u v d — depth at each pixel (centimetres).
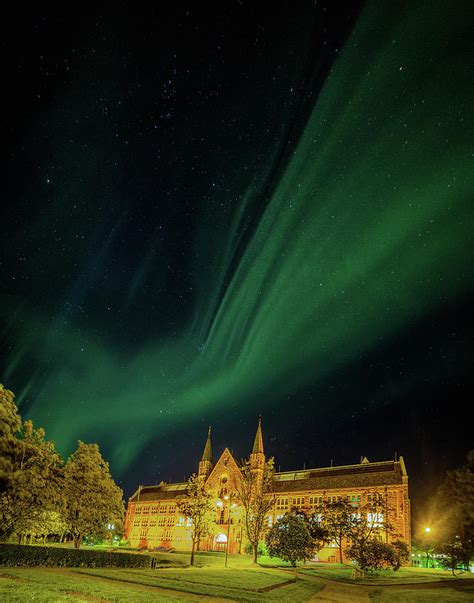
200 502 6181
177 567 5056
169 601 2180
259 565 6122
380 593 3644
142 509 12788
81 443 6662
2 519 4312
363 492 9056
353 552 5088
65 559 3981
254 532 6688
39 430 5106
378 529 6009
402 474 9031
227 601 2612
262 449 11331
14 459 4041
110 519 6525
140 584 3095
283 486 10400
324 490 9588
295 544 4688
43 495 4541
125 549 8600
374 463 9962
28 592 2027
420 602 3008
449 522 4325
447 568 6112
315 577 4959
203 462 12588
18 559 3697
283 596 3038
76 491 6112
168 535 11731
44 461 4747
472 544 4247
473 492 3869
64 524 5816
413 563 8556
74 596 2112
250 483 7556
